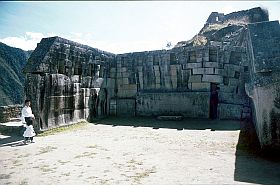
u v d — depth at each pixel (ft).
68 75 43.65
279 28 25.85
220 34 81.30
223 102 48.47
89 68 49.44
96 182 18.01
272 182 17.22
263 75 24.31
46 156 25.34
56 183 17.95
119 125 45.24
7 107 44.50
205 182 17.38
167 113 52.26
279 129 23.57
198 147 28.48
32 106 37.52
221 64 49.26
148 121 48.44
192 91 50.93
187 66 51.47
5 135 36.91
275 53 24.43
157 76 54.49
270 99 23.91
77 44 45.75
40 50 39.63
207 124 43.06
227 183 17.08
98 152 26.73
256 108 27.78
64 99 42.52
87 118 48.62
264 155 24.29
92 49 50.37
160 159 23.81
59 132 38.75
